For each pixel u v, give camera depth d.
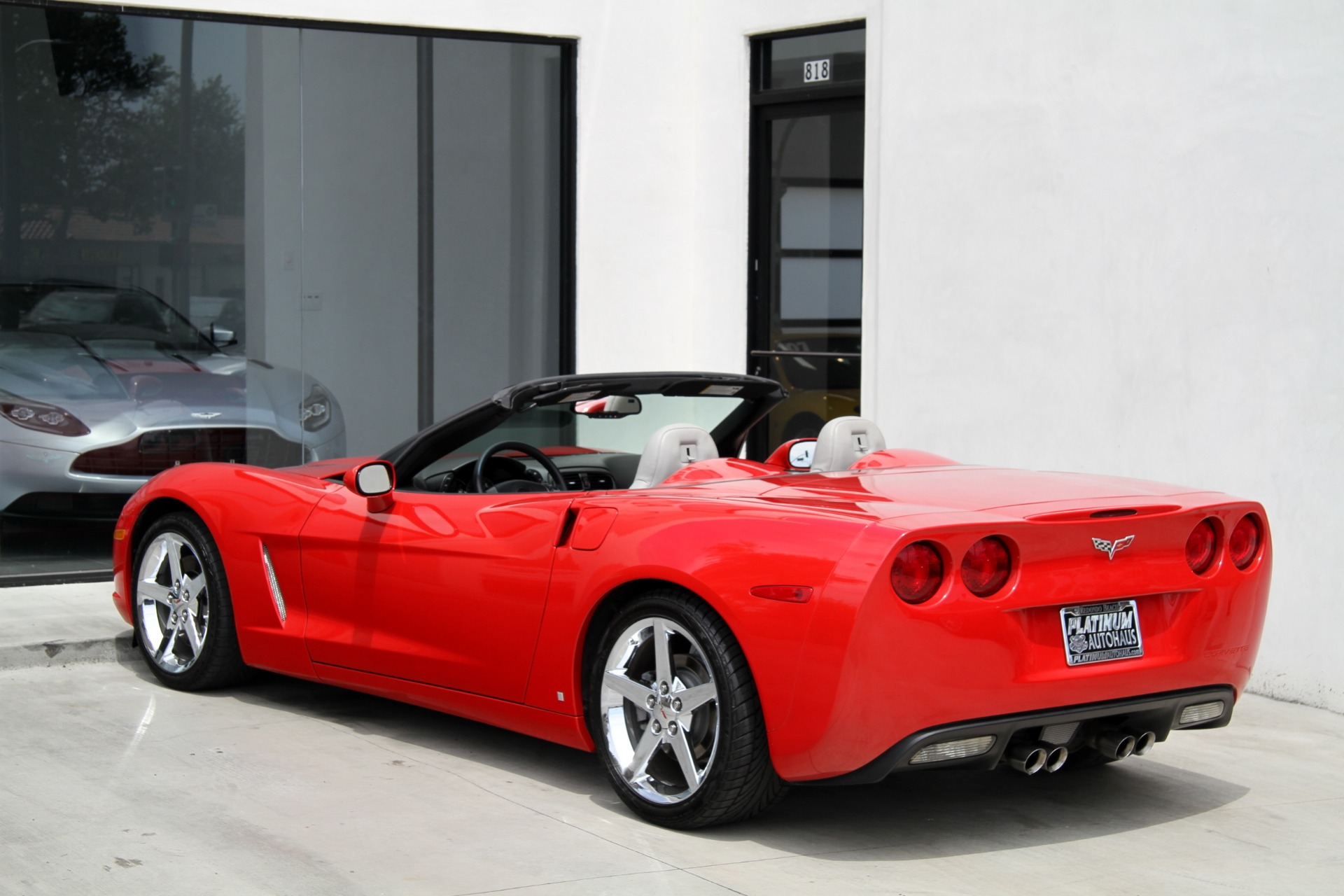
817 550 3.46
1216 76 5.79
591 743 4.07
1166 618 3.84
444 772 4.36
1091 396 6.36
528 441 4.84
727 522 3.68
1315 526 5.47
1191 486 5.94
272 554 4.99
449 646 4.39
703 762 3.74
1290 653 5.59
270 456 7.75
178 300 7.46
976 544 3.48
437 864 3.53
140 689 5.39
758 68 8.48
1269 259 5.60
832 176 8.17
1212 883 3.56
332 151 7.85
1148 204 6.09
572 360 8.64
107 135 7.25
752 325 8.59
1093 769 4.60
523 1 8.24
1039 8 6.55
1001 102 6.76
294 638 4.90
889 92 7.35
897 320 7.36
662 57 8.65
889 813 4.07
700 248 8.76
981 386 6.91
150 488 5.46
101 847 3.60
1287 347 5.54
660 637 3.78
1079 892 3.46
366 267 8.00
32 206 7.09
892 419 7.40
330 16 7.74
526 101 8.41
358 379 8.01
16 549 7.07
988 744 3.55
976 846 3.78
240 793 4.10
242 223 7.62
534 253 8.52
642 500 3.97
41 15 7.08
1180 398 5.97
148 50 7.32
